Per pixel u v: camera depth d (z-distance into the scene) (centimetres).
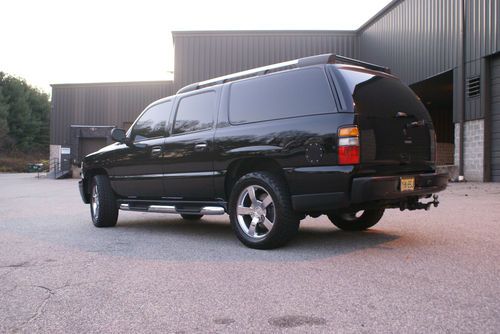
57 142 3084
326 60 443
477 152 1422
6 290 329
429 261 392
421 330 239
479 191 1100
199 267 390
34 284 345
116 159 639
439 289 310
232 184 510
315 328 246
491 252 426
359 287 319
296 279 343
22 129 7494
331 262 396
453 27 1516
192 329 249
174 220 747
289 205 442
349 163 401
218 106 520
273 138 449
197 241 524
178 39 2408
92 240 541
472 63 1431
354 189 399
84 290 327
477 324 245
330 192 411
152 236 568
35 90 8356
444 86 1866
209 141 511
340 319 258
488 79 1383
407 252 431
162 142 570
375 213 548
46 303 298
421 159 482
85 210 924
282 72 469
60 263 415
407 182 434
